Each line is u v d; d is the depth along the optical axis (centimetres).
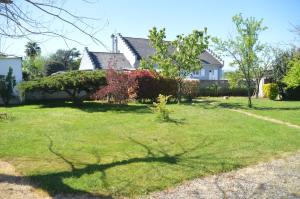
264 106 2209
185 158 845
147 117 1559
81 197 597
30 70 4241
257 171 760
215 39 2252
